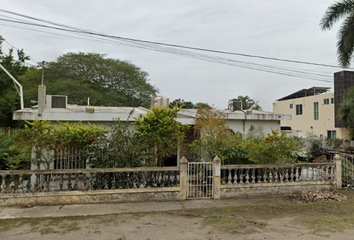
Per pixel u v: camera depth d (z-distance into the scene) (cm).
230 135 1134
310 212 725
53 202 761
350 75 2464
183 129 905
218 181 847
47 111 951
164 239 548
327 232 588
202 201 818
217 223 636
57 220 644
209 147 977
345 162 1008
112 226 613
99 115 959
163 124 848
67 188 814
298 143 1005
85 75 3303
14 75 2486
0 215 671
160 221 649
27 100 2628
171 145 868
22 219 647
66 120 934
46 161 800
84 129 812
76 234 568
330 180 950
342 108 1836
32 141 765
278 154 906
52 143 785
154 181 834
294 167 922
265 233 581
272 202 818
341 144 2225
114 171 786
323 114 2812
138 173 834
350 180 977
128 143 860
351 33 1420
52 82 3092
